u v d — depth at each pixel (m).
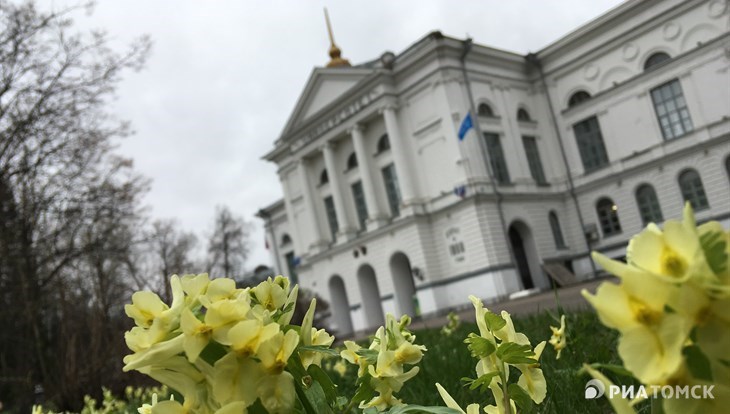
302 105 37.47
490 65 33.09
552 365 3.22
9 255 12.94
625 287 0.58
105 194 15.15
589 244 32.66
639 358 0.57
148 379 9.84
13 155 13.97
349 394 4.20
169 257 18.33
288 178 41.72
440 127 30.92
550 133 34.38
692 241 0.57
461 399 2.66
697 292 0.56
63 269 14.77
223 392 0.82
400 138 32.44
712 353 0.57
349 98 34.41
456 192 29.83
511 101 33.44
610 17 31.06
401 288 33.66
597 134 32.47
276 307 1.07
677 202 29.31
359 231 36.09
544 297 20.72
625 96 31.09
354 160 36.56
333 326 37.44
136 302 0.89
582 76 32.94
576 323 4.34
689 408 0.59
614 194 31.80
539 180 33.50
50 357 11.24
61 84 14.86
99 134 15.26
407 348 1.26
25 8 14.20
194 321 0.81
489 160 31.22
